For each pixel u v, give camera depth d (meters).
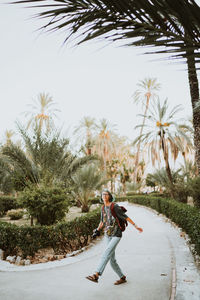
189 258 5.18
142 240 7.39
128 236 8.12
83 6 1.49
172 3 1.41
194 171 21.19
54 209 8.80
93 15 1.51
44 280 4.11
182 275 4.13
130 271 4.43
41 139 10.49
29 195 8.84
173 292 3.44
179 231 8.45
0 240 5.70
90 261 5.23
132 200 25.97
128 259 5.29
